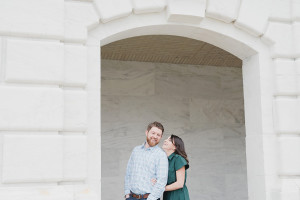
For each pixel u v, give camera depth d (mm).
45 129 5074
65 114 5223
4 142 4910
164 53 8539
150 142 5418
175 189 5395
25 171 4926
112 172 8547
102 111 8672
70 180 5148
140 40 7715
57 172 5020
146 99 8961
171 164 5492
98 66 5520
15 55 5086
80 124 5246
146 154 5410
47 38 5262
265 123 6090
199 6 5883
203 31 6156
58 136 5086
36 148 4996
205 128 9203
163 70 9164
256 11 6145
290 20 6320
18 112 5004
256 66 6277
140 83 8977
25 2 5215
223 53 8570
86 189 5133
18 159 4922
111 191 8484
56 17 5289
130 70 8969
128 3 5637
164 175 5211
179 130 9031
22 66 5090
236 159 9273
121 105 8797
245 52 6406
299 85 6117
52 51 5215
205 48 8242
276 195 5840
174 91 9148
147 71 9062
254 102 6301
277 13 6258
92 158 5316
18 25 5152
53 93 5145
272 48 6223
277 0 6293
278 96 6156
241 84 9594
